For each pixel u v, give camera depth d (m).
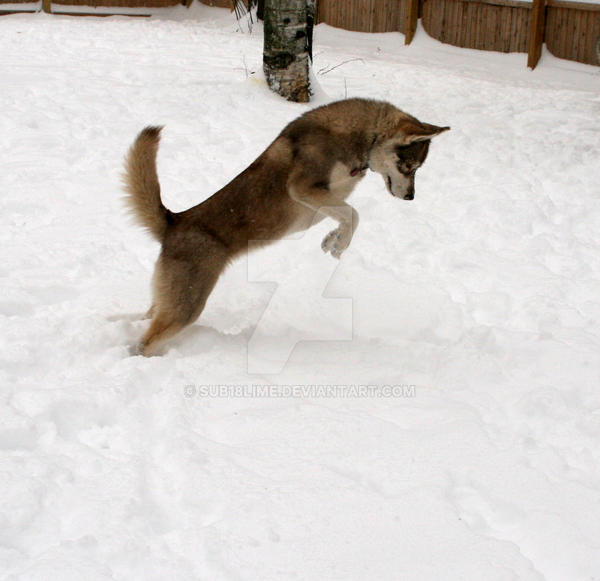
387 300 4.72
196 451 3.05
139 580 2.39
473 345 4.17
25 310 4.30
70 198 6.04
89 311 4.33
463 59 13.91
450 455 3.09
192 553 2.51
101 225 5.57
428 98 9.90
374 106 4.32
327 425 3.27
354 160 4.33
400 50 14.66
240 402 3.51
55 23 14.78
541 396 3.51
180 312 3.95
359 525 2.66
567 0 12.62
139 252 5.26
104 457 2.98
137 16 17.86
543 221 6.01
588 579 2.46
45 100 8.25
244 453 3.07
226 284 4.78
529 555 2.59
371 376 3.78
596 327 4.37
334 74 11.42
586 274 5.15
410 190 4.48
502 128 8.45
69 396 3.33
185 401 3.47
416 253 5.46
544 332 4.29
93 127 7.57
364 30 15.60
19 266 4.81
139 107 8.33
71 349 3.86
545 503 2.81
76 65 10.26
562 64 12.97
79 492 2.76
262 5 15.79
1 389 3.43
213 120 8.10
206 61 11.43
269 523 2.65
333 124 4.22
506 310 4.64
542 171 7.09
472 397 3.62
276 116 8.30
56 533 2.57
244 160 7.00
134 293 4.61
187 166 6.82
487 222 5.99
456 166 7.21
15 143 7.03
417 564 2.49
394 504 2.77
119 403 3.39
